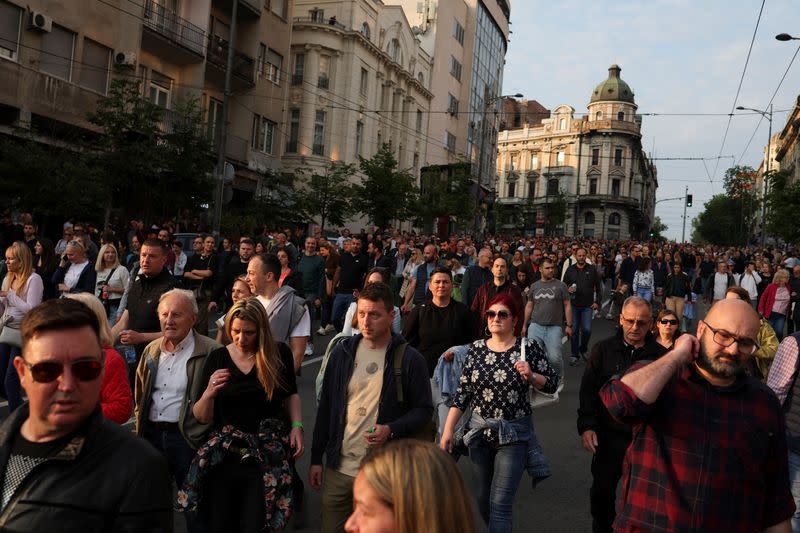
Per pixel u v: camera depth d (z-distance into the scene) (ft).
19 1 68.39
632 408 9.18
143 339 17.62
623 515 9.62
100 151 68.85
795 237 106.32
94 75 78.43
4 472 6.93
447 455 5.32
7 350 20.99
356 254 39.83
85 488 6.83
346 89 141.59
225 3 104.99
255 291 18.26
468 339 19.76
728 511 8.97
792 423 14.26
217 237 60.70
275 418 13.17
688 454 9.16
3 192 56.90
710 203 356.18
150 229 52.11
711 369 9.23
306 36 136.98
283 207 102.27
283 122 136.56
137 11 84.28
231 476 12.55
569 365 39.27
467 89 225.76
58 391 6.88
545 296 29.43
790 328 47.01
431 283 19.79
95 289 26.89
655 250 124.98
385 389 13.21
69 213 57.67
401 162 176.04
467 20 226.38
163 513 7.09
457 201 151.53
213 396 12.58
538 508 18.01
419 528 5.00
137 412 15.01
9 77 67.26
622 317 15.70
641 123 328.08
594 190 319.27
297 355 17.80
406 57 171.73
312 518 16.37
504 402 14.64
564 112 329.11
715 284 56.85
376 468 5.23
